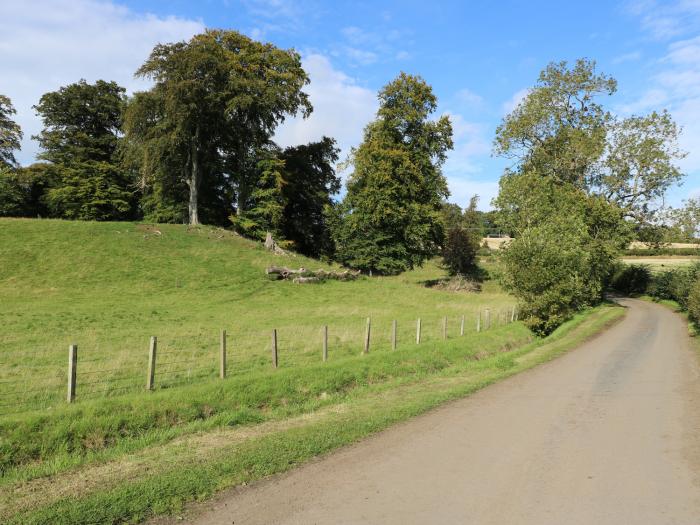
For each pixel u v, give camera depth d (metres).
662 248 49.16
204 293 34.22
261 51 47.75
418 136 50.84
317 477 6.52
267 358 15.52
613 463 6.95
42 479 6.67
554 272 25.47
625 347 21.12
